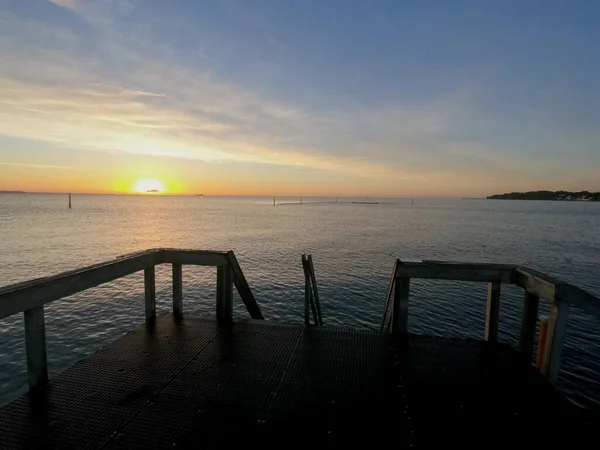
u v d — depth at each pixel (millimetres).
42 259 20297
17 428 2326
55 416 2463
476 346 3736
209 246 27484
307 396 2771
